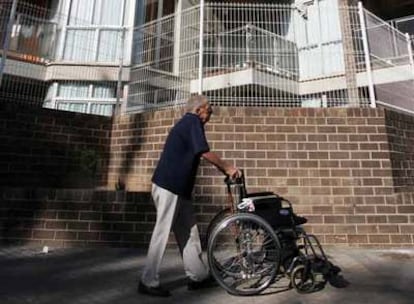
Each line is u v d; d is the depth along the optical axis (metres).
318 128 5.24
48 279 3.35
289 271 3.11
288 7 7.67
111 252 4.44
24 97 7.68
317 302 2.85
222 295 3.03
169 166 3.09
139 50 8.20
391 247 4.72
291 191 5.02
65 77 8.69
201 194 4.95
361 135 5.20
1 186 5.36
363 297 2.96
